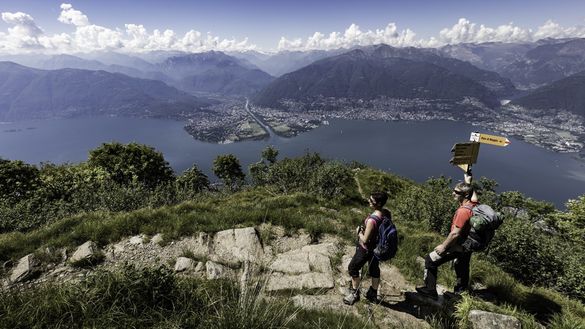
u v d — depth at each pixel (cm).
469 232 535
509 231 926
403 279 684
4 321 361
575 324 516
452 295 588
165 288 448
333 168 1677
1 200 1530
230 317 375
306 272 682
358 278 564
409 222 1184
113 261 722
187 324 384
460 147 584
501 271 806
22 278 634
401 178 2511
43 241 771
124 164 2603
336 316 499
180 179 3077
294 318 457
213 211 1018
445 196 1235
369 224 520
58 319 379
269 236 866
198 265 694
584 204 2772
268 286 614
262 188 1903
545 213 3209
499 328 484
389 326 513
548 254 862
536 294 668
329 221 989
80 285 434
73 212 1337
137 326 383
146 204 1421
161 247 782
